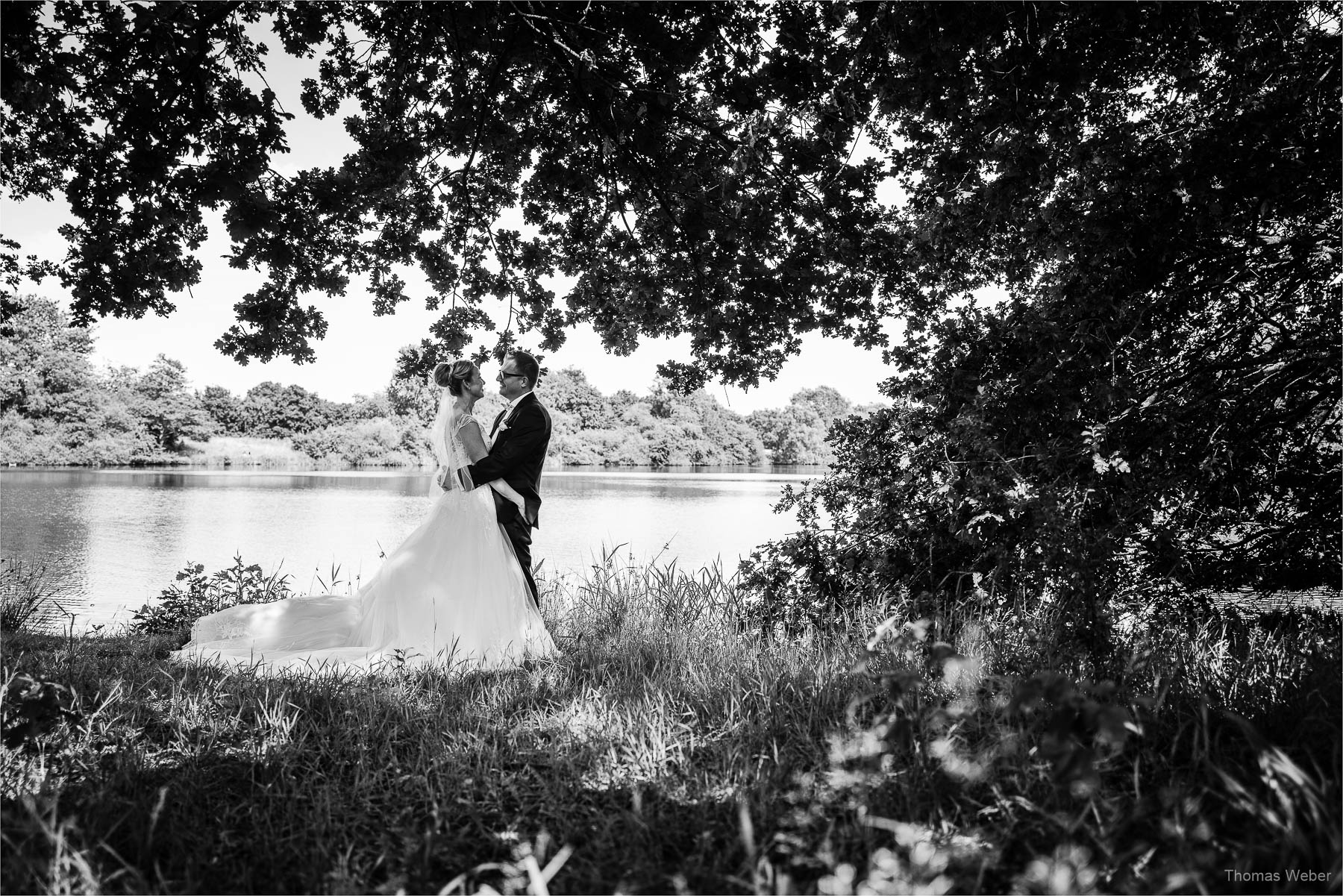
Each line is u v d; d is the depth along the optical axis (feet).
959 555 16.06
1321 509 16.14
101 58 14.89
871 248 18.20
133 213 16.02
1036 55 13.57
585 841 7.09
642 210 20.02
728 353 20.84
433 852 6.73
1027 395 14.15
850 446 17.81
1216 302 15.89
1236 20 13.66
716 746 8.96
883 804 7.22
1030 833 6.63
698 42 16.20
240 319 18.37
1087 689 6.20
